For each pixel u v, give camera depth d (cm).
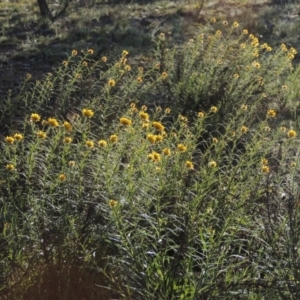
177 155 461
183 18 1561
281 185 507
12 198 439
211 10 1622
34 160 455
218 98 792
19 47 1318
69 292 410
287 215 434
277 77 927
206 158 545
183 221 429
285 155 564
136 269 391
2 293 404
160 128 465
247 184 463
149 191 452
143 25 1520
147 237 415
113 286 408
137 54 1189
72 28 1491
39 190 456
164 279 395
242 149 659
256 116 784
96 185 433
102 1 1869
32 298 408
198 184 438
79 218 424
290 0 1716
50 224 421
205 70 838
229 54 893
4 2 1895
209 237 407
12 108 723
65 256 415
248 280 396
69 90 739
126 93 728
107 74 816
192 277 403
